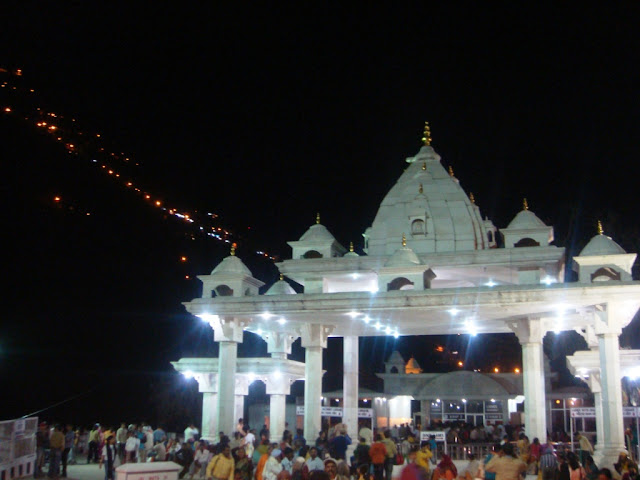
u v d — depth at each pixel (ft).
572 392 153.79
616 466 70.54
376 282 119.96
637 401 134.82
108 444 85.15
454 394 151.94
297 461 61.46
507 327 112.16
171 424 169.07
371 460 72.08
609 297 87.76
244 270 107.34
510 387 154.10
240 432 96.84
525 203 118.21
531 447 88.17
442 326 111.34
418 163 129.90
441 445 119.65
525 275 110.93
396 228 122.21
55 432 88.28
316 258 118.11
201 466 86.22
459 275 117.39
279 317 102.27
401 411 165.17
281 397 128.06
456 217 120.47
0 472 76.79
